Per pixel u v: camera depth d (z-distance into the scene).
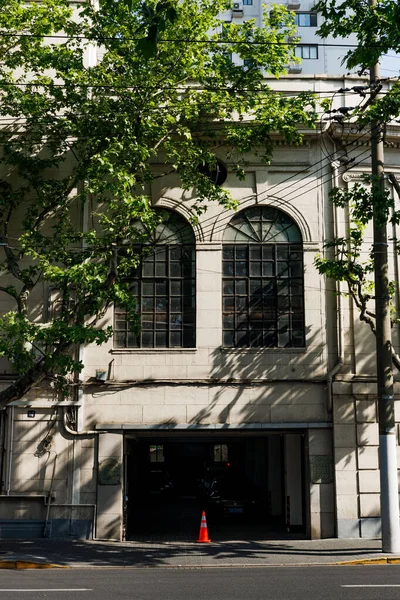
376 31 14.48
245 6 54.19
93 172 15.80
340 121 17.48
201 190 17.61
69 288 16.25
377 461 18.64
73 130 17.33
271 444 24.44
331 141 20.12
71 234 16.41
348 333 19.30
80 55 19.05
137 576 13.25
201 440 28.36
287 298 19.72
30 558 15.24
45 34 17.41
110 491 18.42
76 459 18.61
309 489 18.66
